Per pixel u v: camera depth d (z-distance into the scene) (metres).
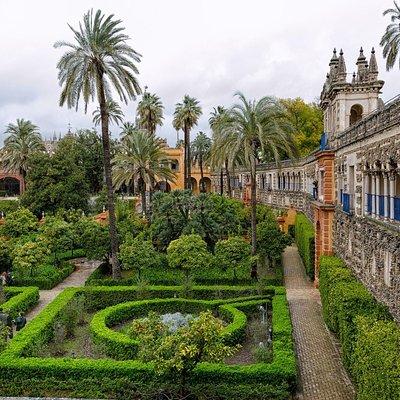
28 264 32.91
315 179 39.50
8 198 78.88
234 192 78.75
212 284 32.62
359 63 30.39
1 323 20.92
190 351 14.12
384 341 12.95
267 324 22.81
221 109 76.88
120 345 19.75
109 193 33.81
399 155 15.30
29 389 17.11
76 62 31.42
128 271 36.97
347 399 16.41
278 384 16.56
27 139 65.06
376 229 18.14
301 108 69.44
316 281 32.56
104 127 33.28
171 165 90.00
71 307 24.05
